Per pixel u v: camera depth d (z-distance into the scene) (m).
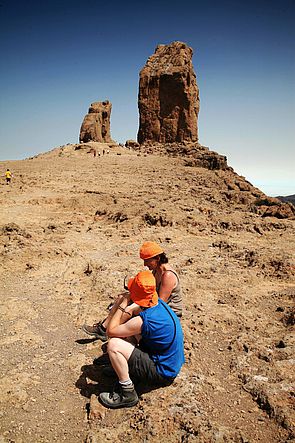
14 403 4.18
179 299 5.21
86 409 4.12
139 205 15.54
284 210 15.82
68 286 7.51
